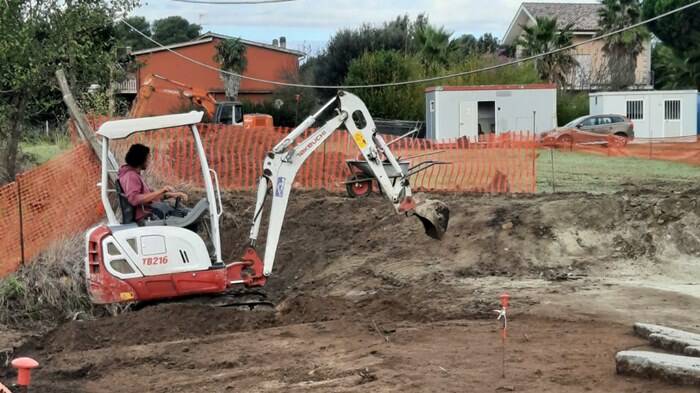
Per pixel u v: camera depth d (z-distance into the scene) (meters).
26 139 19.97
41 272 11.81
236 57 53.19
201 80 53.75
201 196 15.95
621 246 13.12
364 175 11.63
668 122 38.41
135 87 35.72
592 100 39.47
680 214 13.40
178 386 7.70
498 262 12.88
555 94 34.81
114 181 11.92
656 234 13.14
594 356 7.45
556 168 24.08
